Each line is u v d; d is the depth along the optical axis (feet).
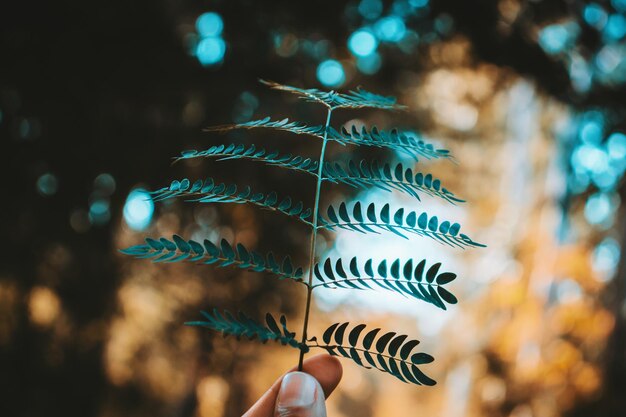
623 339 28.09
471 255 47.34
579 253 33.83
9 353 27.37
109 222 28.02
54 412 28.43
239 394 34.19
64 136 25.68
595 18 21.99
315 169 3.08
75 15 23.54
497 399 34.42
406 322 51.62
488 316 40.14
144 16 24.38
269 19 25.16
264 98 27.17
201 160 27.12
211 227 29.71
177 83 25.71
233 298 30.37
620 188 30.81
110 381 32.14
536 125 42.22
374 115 28.27
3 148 25.18
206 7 25.46
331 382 2.96
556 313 32.42
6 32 23.26
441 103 36.60
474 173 46.75
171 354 33.63
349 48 26.04
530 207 42.63
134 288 32.35
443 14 23.31
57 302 28.09
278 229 28.58
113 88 25.22
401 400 64.85
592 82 24.80
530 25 22.70
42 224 26.73
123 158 26.78
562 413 29.19
